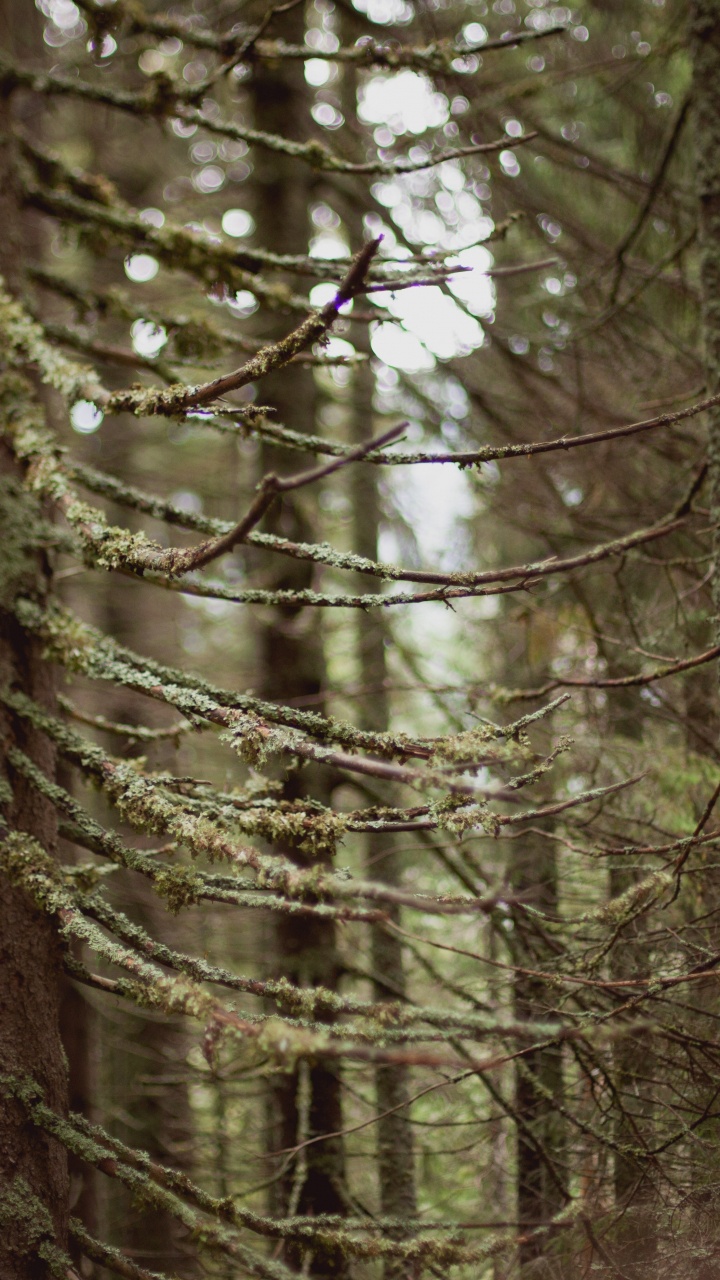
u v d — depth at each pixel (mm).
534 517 4035
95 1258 2186
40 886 2078
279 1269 1932
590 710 3414
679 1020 2596
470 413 4676
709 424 2512
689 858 2754
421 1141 4152
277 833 1816
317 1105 4207
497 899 1825
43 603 2645
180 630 7730
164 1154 5137
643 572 3816
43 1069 2215
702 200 2619
